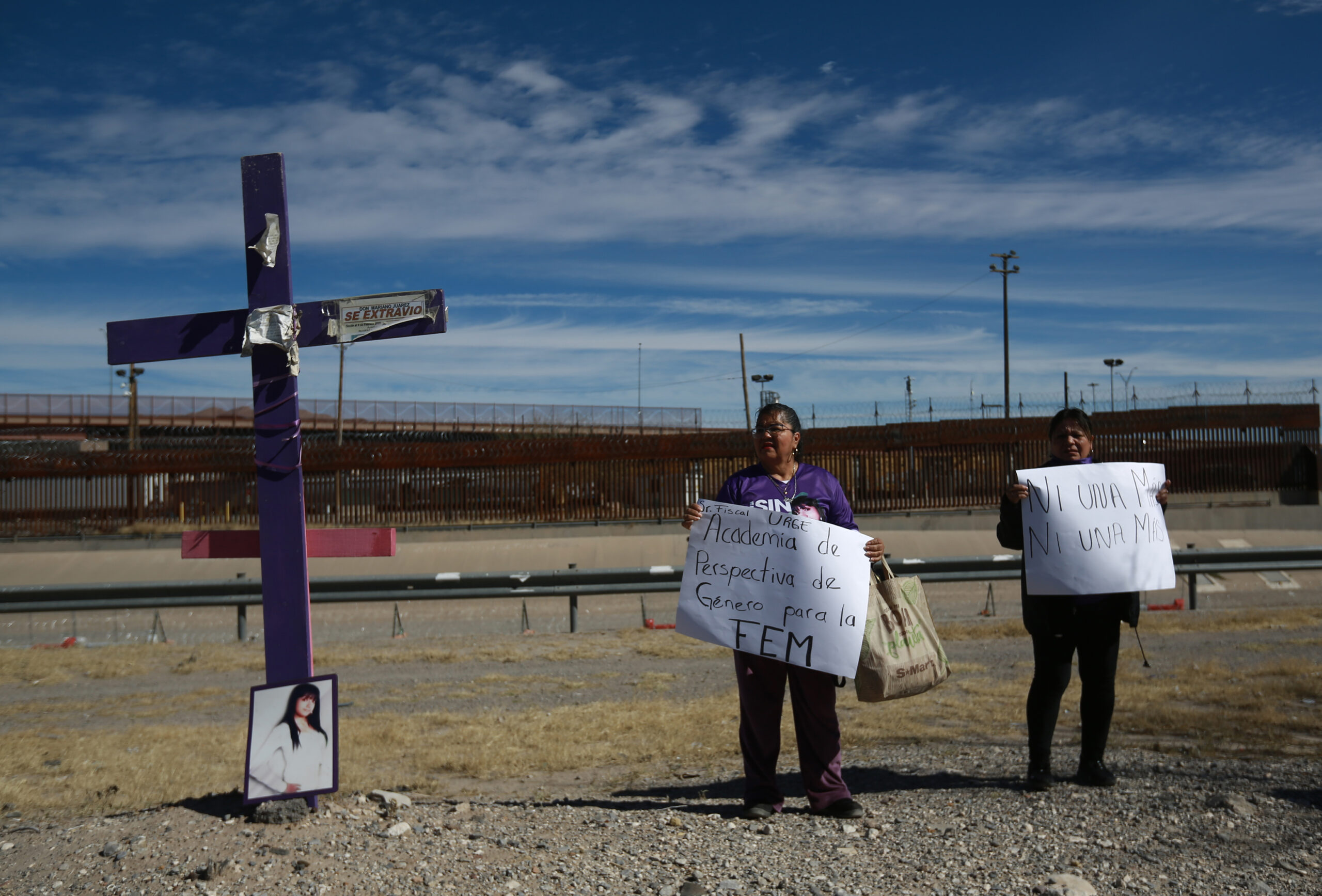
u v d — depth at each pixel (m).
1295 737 5.86
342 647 11.31
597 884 3.45
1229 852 3.67
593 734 6.61
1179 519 22.17
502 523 22.92
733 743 6.28
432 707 8.03
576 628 12.57
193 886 3.40
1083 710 4.70
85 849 3.82
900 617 4.39
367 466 23.64
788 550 4.34
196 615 14.91
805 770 4.37
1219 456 23.47
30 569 20.02
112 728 7.49
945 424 23.31
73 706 8.32
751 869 3.60
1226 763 5.07
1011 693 7.71
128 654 11.02
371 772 5.71
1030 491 4.71
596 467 23.69
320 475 23.67
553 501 23.62
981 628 11.42
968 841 3.88
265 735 4.21
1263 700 6.94
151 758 6.18
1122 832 3.92
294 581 4.33
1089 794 4.50
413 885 3.43
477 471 23.73
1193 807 4.19
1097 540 4.61
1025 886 3.39
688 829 4.12
